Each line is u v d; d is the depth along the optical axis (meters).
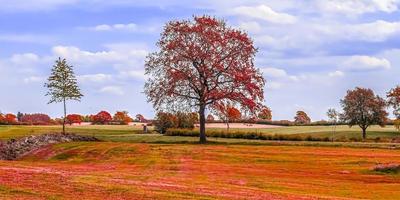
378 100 122.75
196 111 83.94
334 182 45.03
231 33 85.38
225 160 60.56
